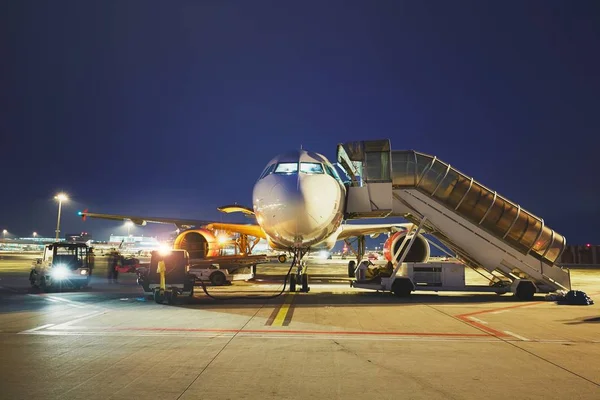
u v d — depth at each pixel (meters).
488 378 5.63
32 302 14.11
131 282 24.62
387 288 15.48
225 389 5.17
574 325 9.80
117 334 8.53
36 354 6.89
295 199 13.73
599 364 6.36
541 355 6.90
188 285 14.23
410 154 16.69
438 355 6.87
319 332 8.76
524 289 15.02
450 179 16.44
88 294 17.00
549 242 16.11
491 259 16.23
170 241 31.00
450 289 15.28
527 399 4.85
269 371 5.93
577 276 31.53
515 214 16.25
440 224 16.45
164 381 5.48
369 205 16.27
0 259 64.12
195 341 7.87
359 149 16.55
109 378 5.60
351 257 91.56
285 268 44.78
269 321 10.08
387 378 5.62
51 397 4.88
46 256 19.02
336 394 5.00
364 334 8.58
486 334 8.65
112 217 23.95
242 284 21.78
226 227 22.94
